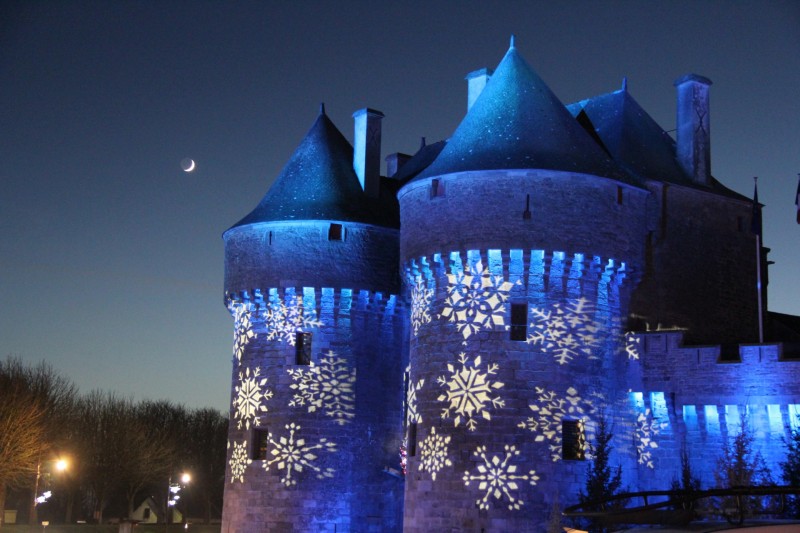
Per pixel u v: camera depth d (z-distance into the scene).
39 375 84.12
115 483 93.56
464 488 38.19
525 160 39.19
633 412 40.09
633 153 43.97
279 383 46.75
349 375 46.72
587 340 39.34
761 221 46.81
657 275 42.38
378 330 47.69
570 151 40.28
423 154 54.44
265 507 46.06
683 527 16.42
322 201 47.41
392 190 50.31
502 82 42.62
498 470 37.88
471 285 39.50
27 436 73.00
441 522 38.47
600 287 40.03
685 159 45.28
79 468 90.88
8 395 73.31
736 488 16.88
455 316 39.53
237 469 47.28
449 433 38.81
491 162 39.31
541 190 39.00
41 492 90.12
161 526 97.25
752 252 46.19
